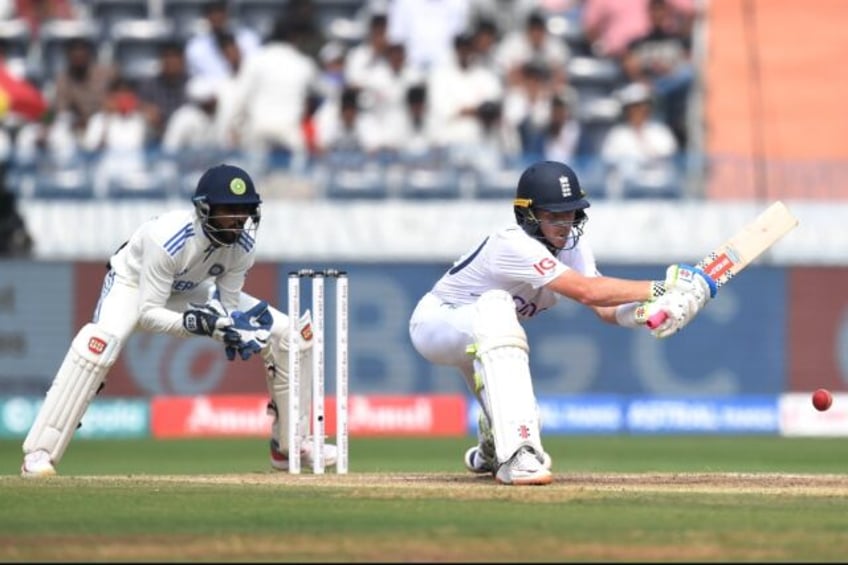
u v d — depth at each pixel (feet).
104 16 224.94
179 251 98.78
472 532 68.95
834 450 159.33
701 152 214.69
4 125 208.85
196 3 224.74
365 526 71.05
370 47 210.18
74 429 104.88
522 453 89.76
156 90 210.18
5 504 79.71
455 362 96.22
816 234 188.85
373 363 184.14
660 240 186.80
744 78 224.94
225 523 72.18
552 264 90.94
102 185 191.72
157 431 183.32
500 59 219.41
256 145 201.36
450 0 221.46
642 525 71.36
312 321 102.06
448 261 183.93
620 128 202.69
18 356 181.98
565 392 185.26
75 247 187.52
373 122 204.74
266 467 133.90
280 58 201.87
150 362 183.62
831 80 225.56
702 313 185.88
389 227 187.62
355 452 155.74
